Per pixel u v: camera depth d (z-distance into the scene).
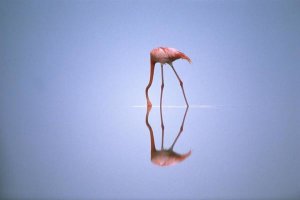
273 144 10.05
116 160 9.62
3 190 9.42
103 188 9.25
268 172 9.53
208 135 10.30
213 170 9.51
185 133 10.36
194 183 9.29
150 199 9.16
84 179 9.36
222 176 9.45
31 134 10.41
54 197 9.22
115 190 9.26
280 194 9.32
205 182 9.34
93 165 9.62
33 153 9.90
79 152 9.89
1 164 9.67
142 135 10.34
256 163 9.66
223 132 10.43
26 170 9.56
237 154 9.79
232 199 9.20
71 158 9.75
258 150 9.94
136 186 9.23
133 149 9.94
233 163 9.62
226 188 9.30
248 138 10.22
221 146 9.97
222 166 9.58
